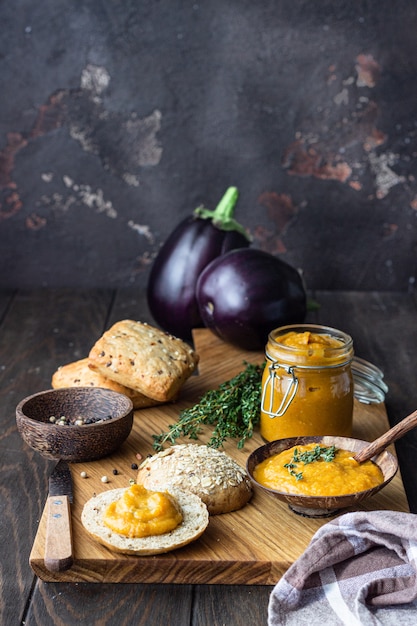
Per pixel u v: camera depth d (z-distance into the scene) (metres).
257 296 1.43
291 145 1.78
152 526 0.99
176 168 1.80
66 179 1.81
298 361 1.15
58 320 1.68
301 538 1.02
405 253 1.82
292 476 1.05
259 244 1.83
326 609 0.94
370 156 1.78
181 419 1.21
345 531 0.97
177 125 1.78
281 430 1.17
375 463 1.08
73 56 1.75
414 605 0.94
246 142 1.78
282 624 0.93
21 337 1.60
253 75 1.75
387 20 1.72
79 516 1.05
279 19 1.73
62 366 1.37
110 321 1.68
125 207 1.82
